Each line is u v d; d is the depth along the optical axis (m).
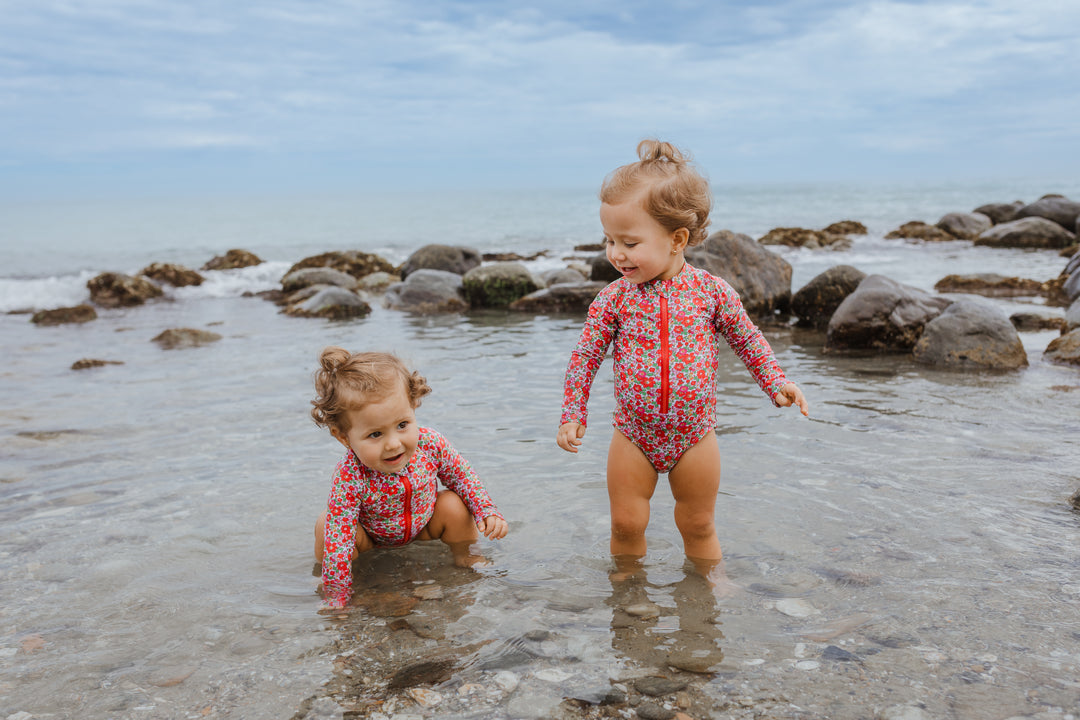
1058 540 3.21
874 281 8.53
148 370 7.82
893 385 6.32
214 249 26.83
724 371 6.95
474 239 29.98
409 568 3.23
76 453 4.89
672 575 3.04
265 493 4.09
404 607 2.85
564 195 127.50
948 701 2.13
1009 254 20.14
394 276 17.83
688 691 2.23
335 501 3.20
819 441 4.70
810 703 2.15
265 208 73.44
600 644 2.52
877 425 5.05
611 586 2.96
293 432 5.27
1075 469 4.10
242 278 18.59
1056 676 2.24
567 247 26.31
